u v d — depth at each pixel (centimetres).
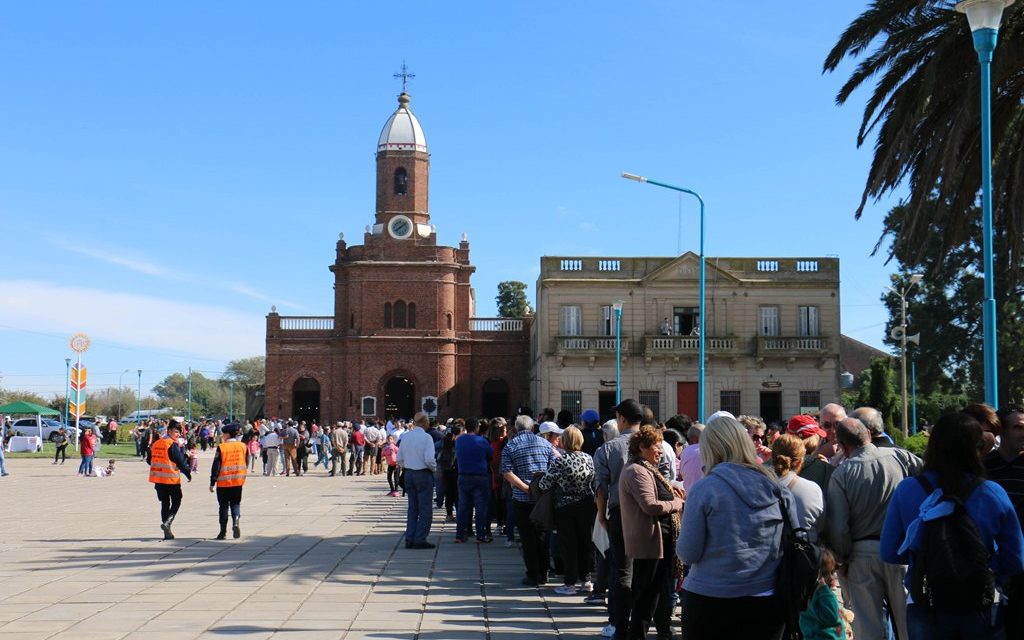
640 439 959
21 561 1586
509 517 1834
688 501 655
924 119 1847
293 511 2552
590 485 1310
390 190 7338
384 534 2031
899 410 5794
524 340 7306
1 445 4019
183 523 2206
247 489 3450
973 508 634
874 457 830
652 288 5694
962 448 643
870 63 1895
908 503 655
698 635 645
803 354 5569
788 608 631
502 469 1441
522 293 11788
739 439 661
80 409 5872
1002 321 5072
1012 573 634
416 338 7131
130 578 1422
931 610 626
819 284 5659
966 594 614
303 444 4434
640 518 936
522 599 1291
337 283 7306
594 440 1648
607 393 5691
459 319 7338
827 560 781
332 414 7169
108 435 7625
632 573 978
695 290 5684
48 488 3322
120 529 2061
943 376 5834
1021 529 665
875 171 1873
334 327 7262
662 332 5650
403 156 7369
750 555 635
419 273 7206
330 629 1086
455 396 7231
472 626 1117
